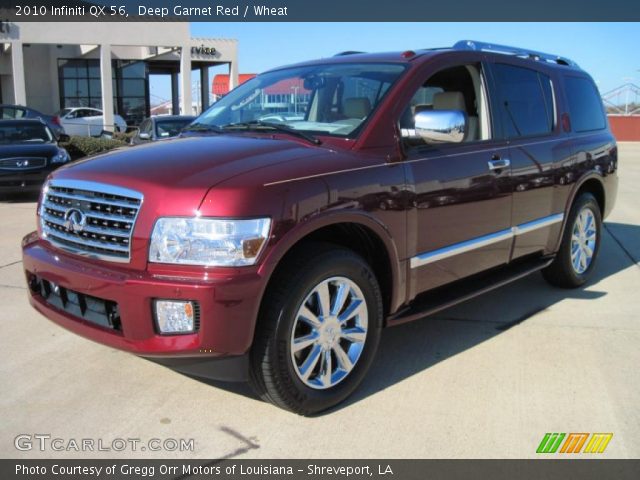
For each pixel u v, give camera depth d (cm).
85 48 3008
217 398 360
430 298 417
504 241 462
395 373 396
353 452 307
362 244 372
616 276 630
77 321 332
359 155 357
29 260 359
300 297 318
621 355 425
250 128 406
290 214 309
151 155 350
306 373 330
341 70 431
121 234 310
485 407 352
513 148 465
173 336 299
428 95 416
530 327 479
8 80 2964
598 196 606
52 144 1184
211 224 293
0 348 425
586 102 592
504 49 509
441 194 396
